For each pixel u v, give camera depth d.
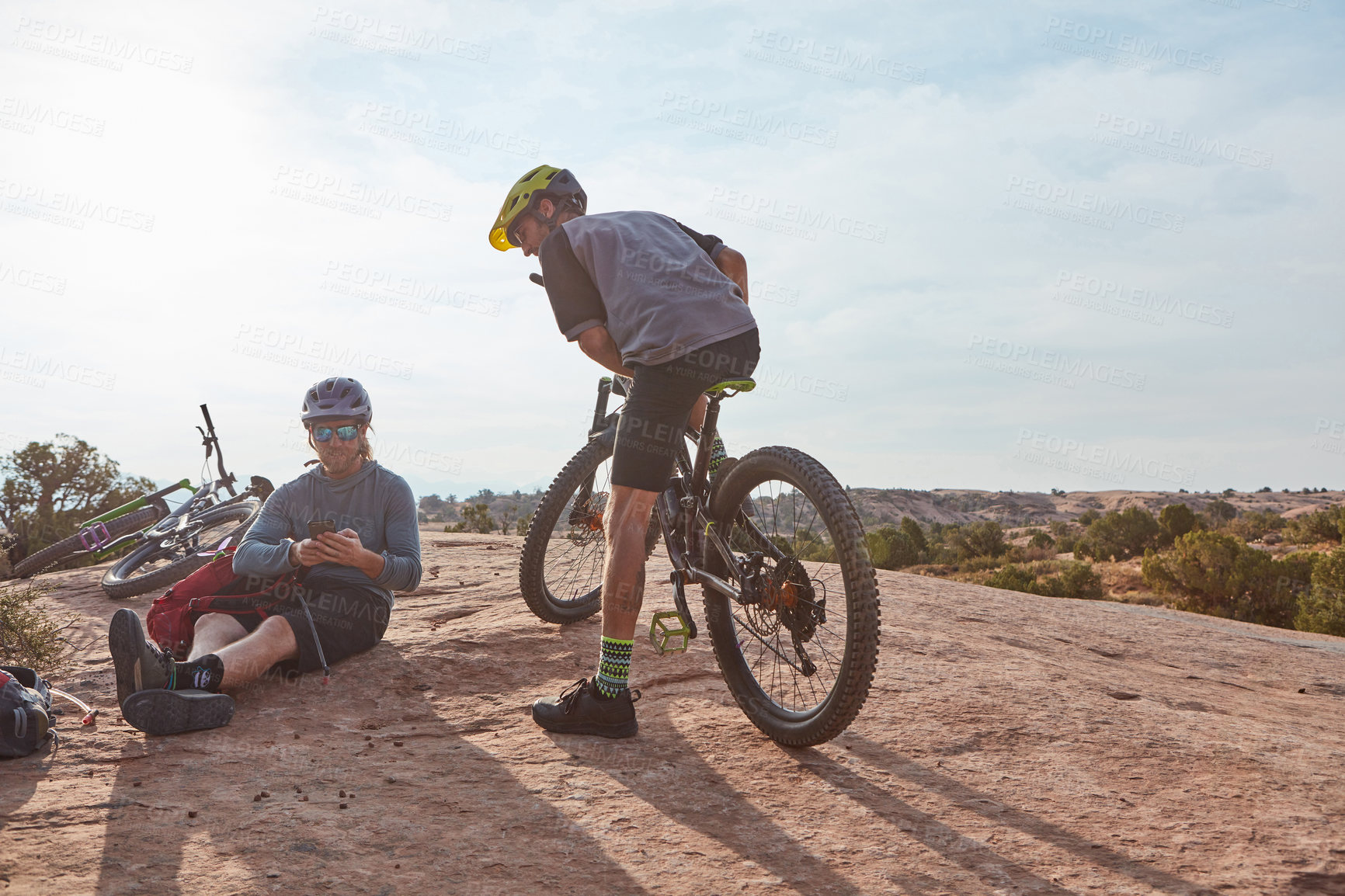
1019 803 2.14
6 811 1.95
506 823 1.98
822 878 1.74
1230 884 1.70
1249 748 2.56
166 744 2.49
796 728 2.48
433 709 2.90
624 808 2.09
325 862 1.74
